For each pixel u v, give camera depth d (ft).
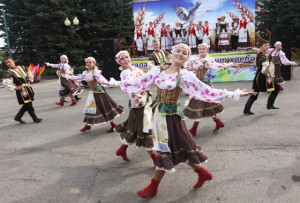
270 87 16.35
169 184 9.31
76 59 62.80
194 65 14.32
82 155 12.51
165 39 38.17
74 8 65.87
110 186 9.45
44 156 12.67
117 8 75.87
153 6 37.55
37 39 67.15
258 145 12.21
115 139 14.56
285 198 8.02
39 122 19.24
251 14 34.71
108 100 15.34
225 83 30.45
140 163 11.25
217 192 8.60
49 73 66.44
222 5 35.65
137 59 33.81
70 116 20.54
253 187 8.73
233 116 17.31
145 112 9.95
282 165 10.12
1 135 16.60
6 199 8.93
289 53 30.32
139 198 8.58
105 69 35.09
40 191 9.36
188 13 36.96
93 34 70.13
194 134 14.19
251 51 30.66
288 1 59.67
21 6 66.69
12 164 11.91
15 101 29.50
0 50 71.61
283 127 14.44
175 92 7.97
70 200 8.68
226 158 11.09
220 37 36.17
